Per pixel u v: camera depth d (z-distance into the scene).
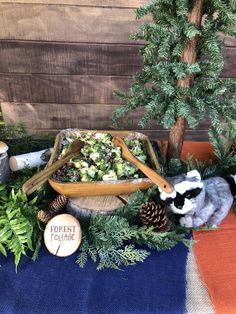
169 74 0.66
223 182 0.75
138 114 1.19
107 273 0.59
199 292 0.56
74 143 0.72
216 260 0.63
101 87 1.13
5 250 0.61
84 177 0.67
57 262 0.61
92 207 0.67
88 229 0.66
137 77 0.73
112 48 1.05
